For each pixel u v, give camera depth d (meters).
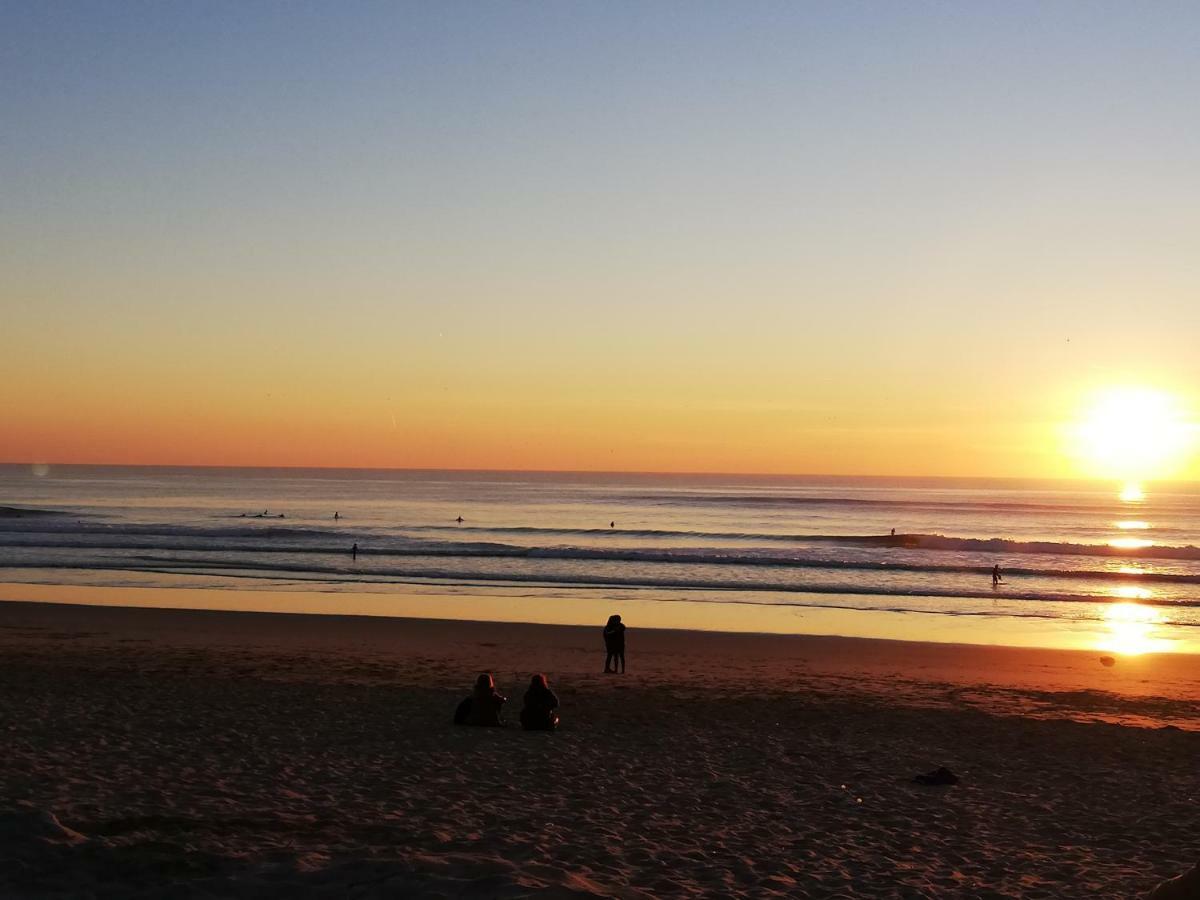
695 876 7.76
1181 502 164.75
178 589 36.59
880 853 8.77
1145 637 28.64
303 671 19.45
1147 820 10.20
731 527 91.44
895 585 41.06
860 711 16.72
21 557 47.16
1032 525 97.50
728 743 13.88
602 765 12.11
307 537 62.16
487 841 8.18
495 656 22.45
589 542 69.06
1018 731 15.18
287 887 6.55
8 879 6.57
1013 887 7.86
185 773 10.54
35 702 14.74
